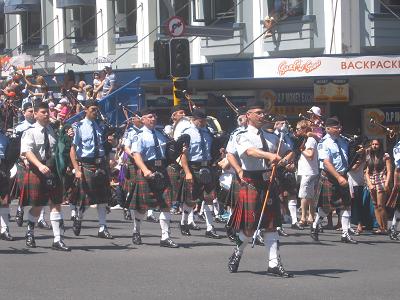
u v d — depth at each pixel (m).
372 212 18.88
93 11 37.62
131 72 30.58
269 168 12.41
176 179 17.34
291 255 14.91
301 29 28.66
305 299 10.97
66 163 14.70
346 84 26.77
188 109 18.06
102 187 16.55
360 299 11.04
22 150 14.47
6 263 13.45
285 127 18.50
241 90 28.86
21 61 33.41
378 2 28.16
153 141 15.45
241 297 11.02
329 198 16.84
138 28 35.12
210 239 16.83
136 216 15.81
